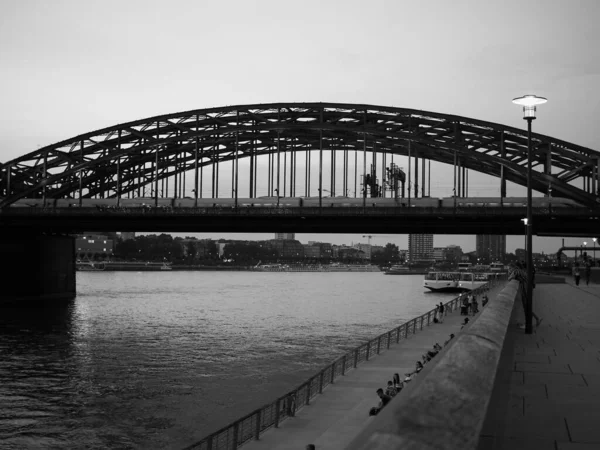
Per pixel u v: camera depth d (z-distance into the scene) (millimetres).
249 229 111938
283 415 31734
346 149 120125
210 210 101062
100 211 105500
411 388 3441
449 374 3717
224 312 122125
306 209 98000
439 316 69188
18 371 57594
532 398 9273
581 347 15633
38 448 35688
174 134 125188
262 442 27500
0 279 131375
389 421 2877
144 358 64938
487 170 111062
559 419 7914
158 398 46719
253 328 92812
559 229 99250
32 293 139125
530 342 16812
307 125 106125
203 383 51844
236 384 51406
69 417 41688
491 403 5812
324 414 31578
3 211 109875
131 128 115062
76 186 127875
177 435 37438
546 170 106312
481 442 5359
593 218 90188
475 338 4863
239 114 111750
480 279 192250
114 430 38781
